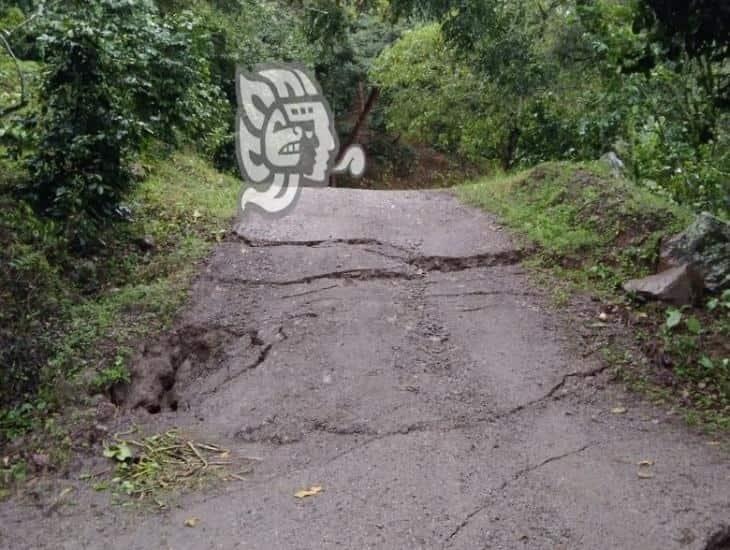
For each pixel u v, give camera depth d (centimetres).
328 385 504
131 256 675
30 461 429
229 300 614
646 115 991
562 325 587
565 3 1173
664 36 539
